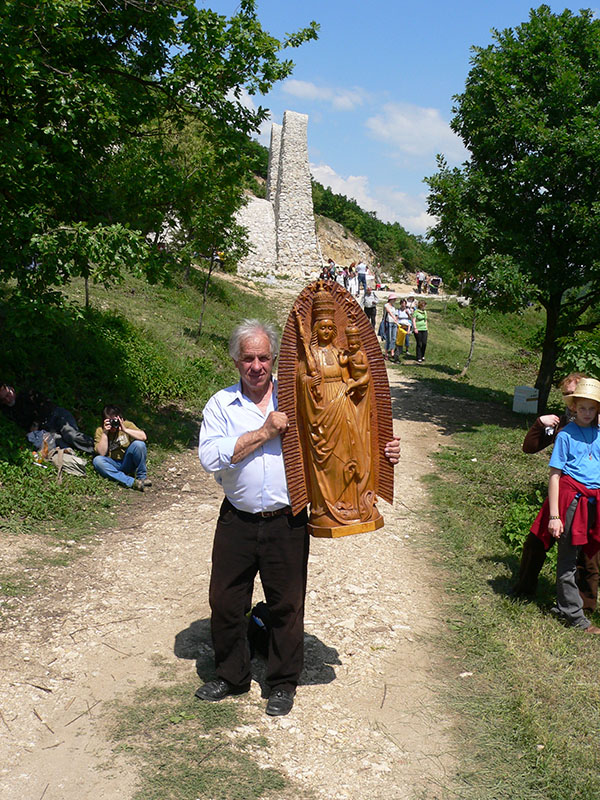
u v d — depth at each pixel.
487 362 21.27
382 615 5.08
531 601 5.35
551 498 4.87
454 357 21.66
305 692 4.00
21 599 4.82
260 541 3.60
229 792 3.13
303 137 42.78
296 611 3.72
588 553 4.91
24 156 7.36
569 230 12.38
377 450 3.63
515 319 30.23
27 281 7.36
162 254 9.03
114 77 9.26
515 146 12.81
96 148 8.55
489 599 5.43
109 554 5.88
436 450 10.80
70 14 6.93
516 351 24.30
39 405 7.65
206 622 4.78
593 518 4.82
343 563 6.11
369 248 68.62
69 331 10.59
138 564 5.73
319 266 42.72
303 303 3.57
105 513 6.89
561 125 12.12
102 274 7.89
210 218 15.66
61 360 9.61
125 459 7.80
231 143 9.65
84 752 3.36
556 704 3.97
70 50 8.45
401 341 20.55
